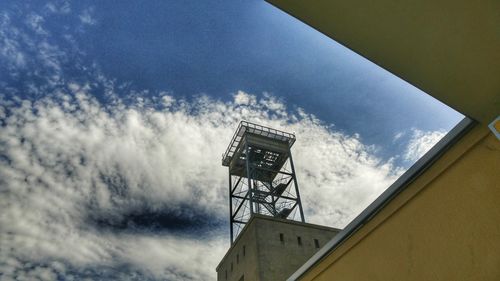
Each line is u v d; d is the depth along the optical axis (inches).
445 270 182.2
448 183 186.4
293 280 318.0
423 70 153.1
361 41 150.9
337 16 143.1
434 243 190.1
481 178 170.1
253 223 970.7
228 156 1269.7
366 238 241.1
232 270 1018.1
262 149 1218.0
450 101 161.0
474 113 164.2
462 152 178.5
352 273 247.6
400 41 145.9
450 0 131.0
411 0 133.2
